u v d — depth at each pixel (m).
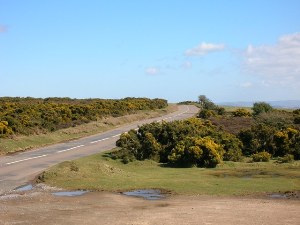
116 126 50.94
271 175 21.97
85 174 21.91
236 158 27.89
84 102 76.75
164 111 72.75
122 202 16.33
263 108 54.75
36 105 56.41
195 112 73.88
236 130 37.75
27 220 13.51
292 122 40.22
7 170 23.94
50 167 23.38
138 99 92.44
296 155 28.86
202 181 20.30
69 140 39.19
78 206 15.69
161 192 18.27
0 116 40.50
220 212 14.30
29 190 18.92
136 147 28.97
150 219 13.41
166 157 29.00
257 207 15.05
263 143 30.44
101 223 13.00
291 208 14.86
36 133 38.62
